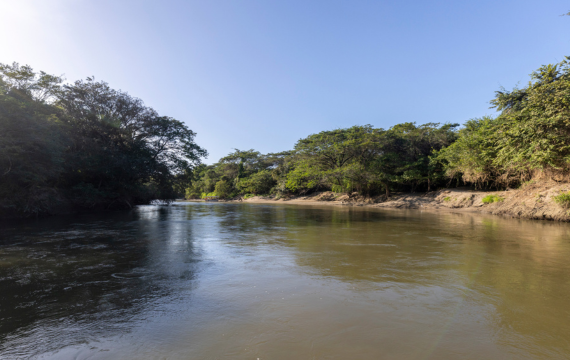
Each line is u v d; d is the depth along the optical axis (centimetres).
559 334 312
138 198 3372
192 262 639
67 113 2338
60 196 2061
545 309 377
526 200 1817
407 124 4000
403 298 416
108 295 434
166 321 346
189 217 1875
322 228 1266
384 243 876
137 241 924
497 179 2591
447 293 437
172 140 3130
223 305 392
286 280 503
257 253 732
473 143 2605
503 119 2177
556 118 1477
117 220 1645
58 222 1523
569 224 1378
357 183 4169
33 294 441
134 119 2872
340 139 4375
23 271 570
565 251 746
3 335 315
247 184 6881
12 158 1446
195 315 361
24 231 1163
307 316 355
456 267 589
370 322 339
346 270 567
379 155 4009
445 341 296
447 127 3681
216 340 300
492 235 1030
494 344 290
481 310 374
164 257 690
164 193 3512
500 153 1994
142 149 2784
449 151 2986
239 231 1171
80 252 751
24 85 1914
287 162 6016
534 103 1625
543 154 1589
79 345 293
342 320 344
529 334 312
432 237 990
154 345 291
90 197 2223
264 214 2183
